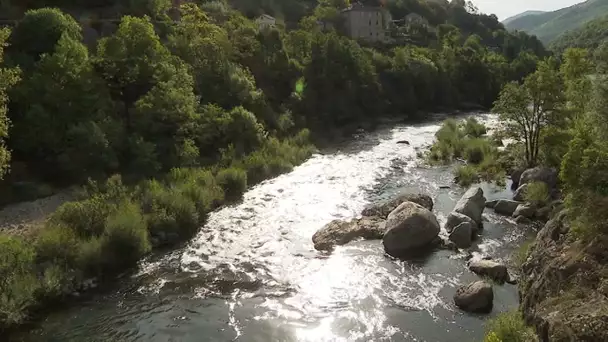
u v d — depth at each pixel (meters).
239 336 19.25
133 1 59.50
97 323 20.53
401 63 91.12
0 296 20.34
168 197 30.89
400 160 48.31
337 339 18.59
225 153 42.12
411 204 27.42
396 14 165.62
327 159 48.97
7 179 32.53
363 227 28.25
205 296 22.52
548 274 17.09
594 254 16.12
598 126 22.55
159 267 25.45
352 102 74.38
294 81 67.00
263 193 37.34
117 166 35.84
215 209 33.88
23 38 41.56
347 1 132.75
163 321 20.56
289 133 56.06
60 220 26.84
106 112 38.56
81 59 38.22
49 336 19.67
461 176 39.94
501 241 26.95
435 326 19.09
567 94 36.12
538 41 189.88
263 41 68.69
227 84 50.84
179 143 39.31
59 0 55.94
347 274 23.86
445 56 106.69
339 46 76.19
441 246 26.20
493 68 113.50
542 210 29.89
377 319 19.83
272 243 28.17
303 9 122.94
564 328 13.89
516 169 37.62
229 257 26.53
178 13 70.19
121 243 25.45
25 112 34.81
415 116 85.00
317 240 27.73
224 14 77.06
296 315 20.55
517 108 37.19
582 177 18.02
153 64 41.91
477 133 55.00
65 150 34.31
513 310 19.28
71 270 23.44
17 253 22.58
